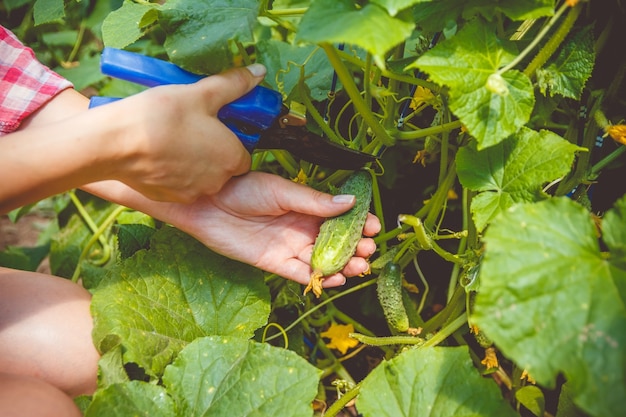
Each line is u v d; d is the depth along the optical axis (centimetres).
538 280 49
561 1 64
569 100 68
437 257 89
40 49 119
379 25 49
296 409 61
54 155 56
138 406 62
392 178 87
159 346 68
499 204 60
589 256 50
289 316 83
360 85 90
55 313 68
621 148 66
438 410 59
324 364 83
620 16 65
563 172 58
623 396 46
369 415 60
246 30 62
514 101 55
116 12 71
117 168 59
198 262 73
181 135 58
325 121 75
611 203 77
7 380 59
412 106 74
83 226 98
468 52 55
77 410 61
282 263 69
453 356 61
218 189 64
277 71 77
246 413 62
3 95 67
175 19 63
